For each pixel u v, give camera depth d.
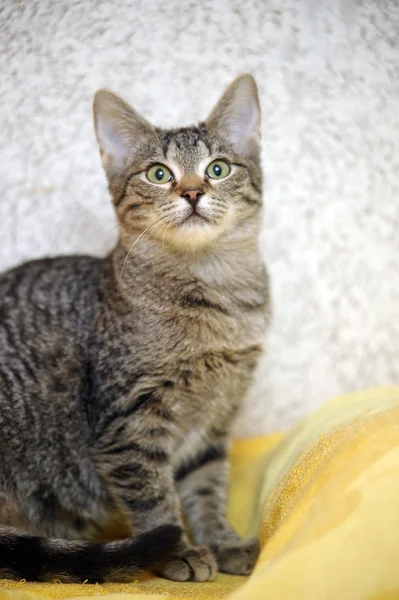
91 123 0.62
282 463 0.52
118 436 0.49
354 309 0.63
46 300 0.53
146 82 0.62
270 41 0.62
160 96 0.62
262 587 0.33
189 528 0.54
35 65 0.62
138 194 0.52
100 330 0.50
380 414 0.42
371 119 0.62
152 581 0.45
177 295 0.50
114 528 0.54
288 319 0.63
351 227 0.63
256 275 0.53
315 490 0.38
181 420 0.51
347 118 0.62
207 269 0.51
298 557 0.34
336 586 0.33
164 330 0.49
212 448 0.54
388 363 0.63
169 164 0.52
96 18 0.62
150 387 0.49
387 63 0.62
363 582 0.33
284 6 0.62
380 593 0.33
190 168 0.52
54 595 0.39
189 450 0.53
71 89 0.62
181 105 0.62
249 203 0.53
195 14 0.62
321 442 0.46
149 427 0.49
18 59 0.61
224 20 0.62
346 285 0.63
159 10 0.62
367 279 0.63
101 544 0.44
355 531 0.35
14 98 0.62
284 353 0.63
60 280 0.54
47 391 0.50
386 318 0.63
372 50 0.62
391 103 0.62
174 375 0.49
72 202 0.62
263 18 0.62
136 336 0.49
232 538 0.51
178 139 0.53
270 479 0.52
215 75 0.62
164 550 0.44
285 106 0.62
